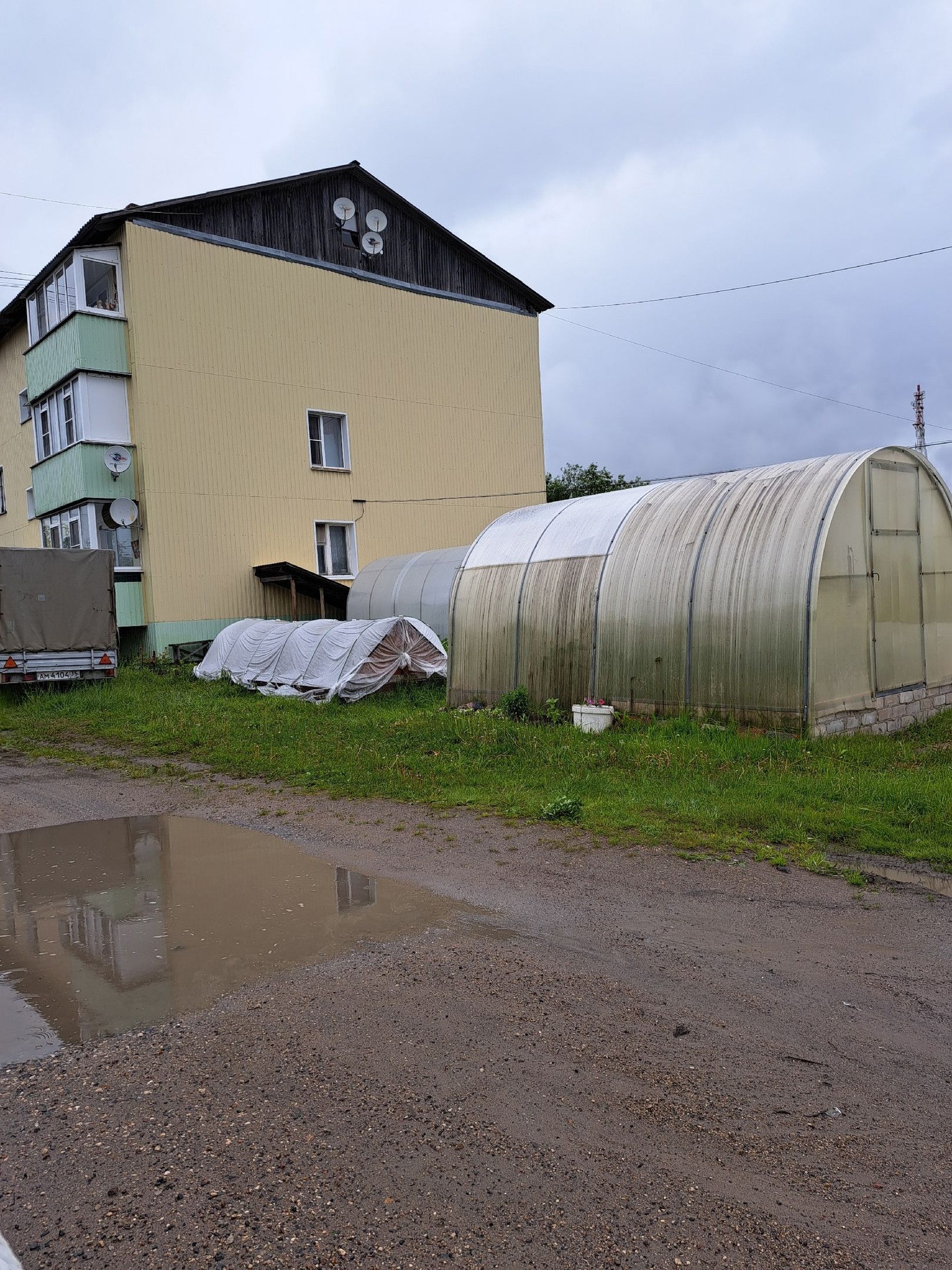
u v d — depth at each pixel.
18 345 26.19
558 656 12.91
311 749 11.08
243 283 22.19
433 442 26.08
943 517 12.92
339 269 24.08
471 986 4.44
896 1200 2.83
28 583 16.88
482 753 10.30
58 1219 2.78
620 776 8.93
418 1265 2.56
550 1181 2.93
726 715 10.85
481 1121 3.27
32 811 8.87
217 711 14.61
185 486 21.09
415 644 16.44
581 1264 2.56
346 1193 2.88
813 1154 3.07
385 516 24.97
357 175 24.52
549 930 5.20
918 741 10.89
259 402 22.42
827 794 7.83
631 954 4.81
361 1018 4.11
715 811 7.39
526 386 28.48
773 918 5.29
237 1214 2.79
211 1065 3.72
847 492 10.98
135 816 8.56
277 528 22.70
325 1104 3.40
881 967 4.59
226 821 8.19
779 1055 3.74
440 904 5.70
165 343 20.84
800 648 10.16
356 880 6.29
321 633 16.88
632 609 11.99
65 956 5.01
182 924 5.48
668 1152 3.09
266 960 4.86
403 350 25.45
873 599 11.36
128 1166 3.04
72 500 20.41
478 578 14.60
